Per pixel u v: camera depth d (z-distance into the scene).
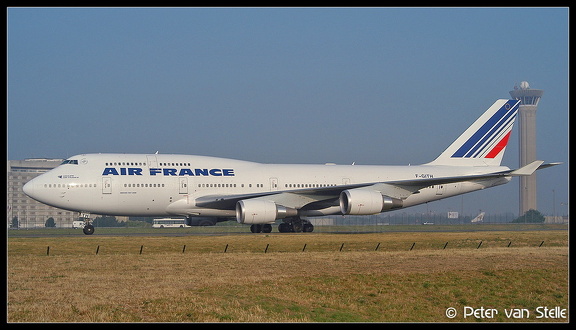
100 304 26.03
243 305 27.03
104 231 75.44
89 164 53.16
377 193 53.44
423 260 37.75
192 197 54.75
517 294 32.12
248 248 42.59
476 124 65.00
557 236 53.72
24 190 52.00
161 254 39.28
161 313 25.36
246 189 56.56
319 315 26.92
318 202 56.59
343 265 35.62
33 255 38.50
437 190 62.22
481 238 51.22
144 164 54.34
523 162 176.62
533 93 176.00
